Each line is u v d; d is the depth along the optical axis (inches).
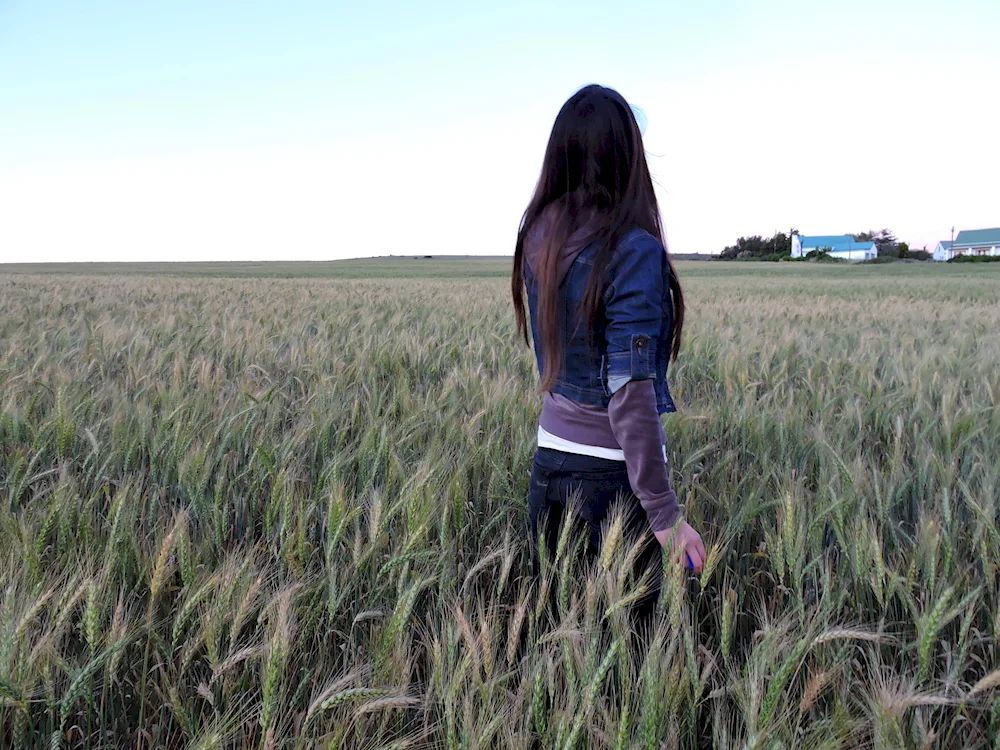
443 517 83.2
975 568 85.2
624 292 59.1
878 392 155.7
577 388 66.4
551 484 71.0
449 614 71.9
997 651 74.6
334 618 80.4
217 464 109.8
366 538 90.9
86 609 65.1
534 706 56.7
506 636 79.4
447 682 62.0
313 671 70.5
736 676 65.3
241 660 70.9
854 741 57.7
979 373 185.3
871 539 77.5
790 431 126.3
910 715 64.8
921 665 63.9
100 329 247.4
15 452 107.1
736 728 66.2
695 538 65.3
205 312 386.3
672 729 56.6
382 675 63.7
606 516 69.3
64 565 80.3
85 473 111.1
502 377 156.7
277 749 59.4
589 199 62.7
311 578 78.1
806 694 57.9
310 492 108.7
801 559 76.8
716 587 89.0
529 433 115.0
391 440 111.6
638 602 72.8
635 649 71.7
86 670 60.2
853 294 760.3
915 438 121.6
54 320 310.0
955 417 125.3
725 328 300.7
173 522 93.4
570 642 61.8
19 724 60.3
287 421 150.0
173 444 111.3
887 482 102.4
